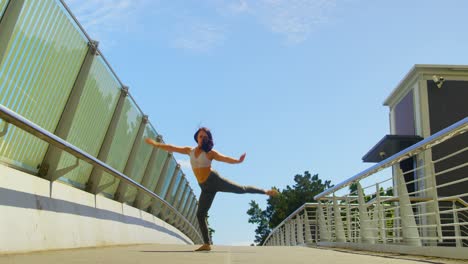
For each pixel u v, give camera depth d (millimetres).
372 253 8664
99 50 8359
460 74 21641
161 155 15984
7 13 5691
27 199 6055
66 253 6074
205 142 7426
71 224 7375
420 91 21578
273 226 66562
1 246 5211
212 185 7492
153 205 15875
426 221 18766
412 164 21672
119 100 10469
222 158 7477
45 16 6703
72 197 7785
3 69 5992
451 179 20250
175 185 20078
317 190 64688
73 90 8031
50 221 6594
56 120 7762
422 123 21297
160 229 15883
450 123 21250
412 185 21406
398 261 6199
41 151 7363
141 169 13938
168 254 6609
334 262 5785
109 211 9875
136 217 12531
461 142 20719
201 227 7758
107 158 10547
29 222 5957
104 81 9398
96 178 9742
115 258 5422
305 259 6320
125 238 10719
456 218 9914
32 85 6773
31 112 6918
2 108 4941
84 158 7555
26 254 5492
